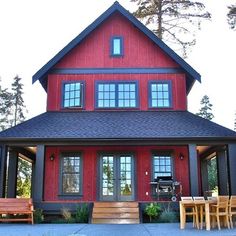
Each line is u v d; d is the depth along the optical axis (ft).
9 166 55.77
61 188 53.26
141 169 53.83
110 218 45.75
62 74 58.65
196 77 56.95
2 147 48.55
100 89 58.08
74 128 50.88
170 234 30.91
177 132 49.19
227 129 50.60
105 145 50.06
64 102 57.62
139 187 53.16
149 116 55.42
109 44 59.88
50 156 54.39
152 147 54.60
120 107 57.21
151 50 59.62
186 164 53.88
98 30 60.44
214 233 31.19
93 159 54.39
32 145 48.75
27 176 109.50
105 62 59.16
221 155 57.67
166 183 51.78
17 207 45.42
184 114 56.24
